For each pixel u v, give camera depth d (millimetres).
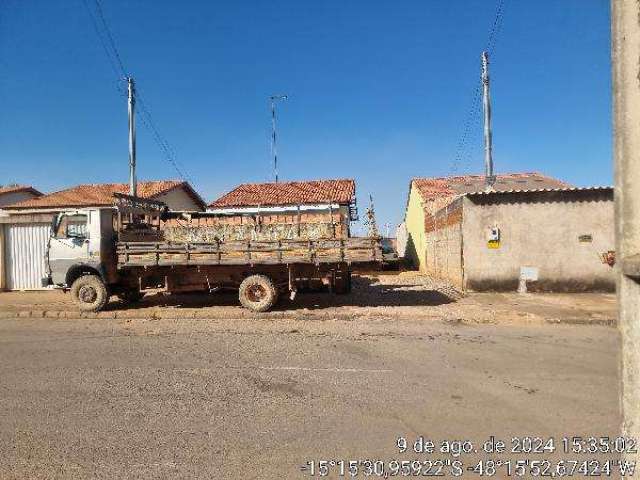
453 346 7129
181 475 3334
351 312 10227
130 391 5145
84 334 8477
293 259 10414
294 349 7055
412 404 4664
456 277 14461
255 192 26828
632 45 1943
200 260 10539
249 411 4523
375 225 10477
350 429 4094
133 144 18375
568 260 12664
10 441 3918
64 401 4852
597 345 7121
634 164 1936
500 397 4812
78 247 10859
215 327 9000
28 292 15789
